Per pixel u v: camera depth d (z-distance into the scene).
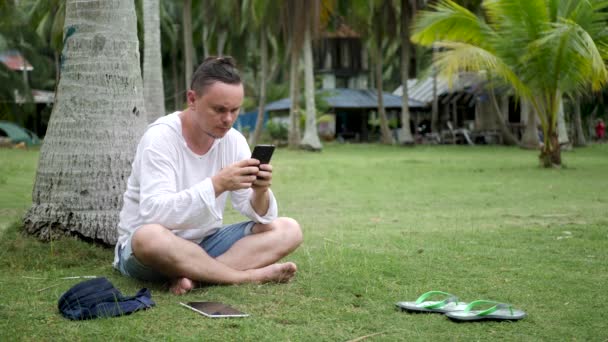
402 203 9.86
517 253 5.50
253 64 45.44
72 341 3.09
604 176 14.19
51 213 5.30
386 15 33.34
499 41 15.55
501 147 31.61
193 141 3.98
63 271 4.76
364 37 34.75
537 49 15.02
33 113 36.38
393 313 3.62
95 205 5.32
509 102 36.81
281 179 14.09
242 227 4.34
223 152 4.15
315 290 4.06
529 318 3.52
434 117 38.81
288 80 48.84
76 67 5.42
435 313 3.62
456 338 3.17
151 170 3.86
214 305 3.64
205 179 3.96
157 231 3.84
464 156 23.47
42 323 3.40
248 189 4.20
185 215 3.78
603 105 37.53
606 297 3.98
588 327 3.37
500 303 3.67
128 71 5.54
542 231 6.75
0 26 30.52
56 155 5.36
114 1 5.49
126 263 4.06
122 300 3.66
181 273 3.95
